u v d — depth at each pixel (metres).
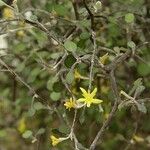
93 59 0.37
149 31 0.47
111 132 0.50
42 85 0.52
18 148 0.58
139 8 0.45
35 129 0.53
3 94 0.55
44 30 0.39
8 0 0.45
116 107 0.36
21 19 0.39
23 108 0.55
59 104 0.45
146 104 0.45
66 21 0.44
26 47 0.49
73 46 0.37
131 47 0.39
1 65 0.43
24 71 0.50
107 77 0.39
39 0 0.53
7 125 0.56
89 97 0.36
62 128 0.39
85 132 0.48
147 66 0.44
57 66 0.41
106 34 0.49
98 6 0.40
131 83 0.47
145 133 0.51
